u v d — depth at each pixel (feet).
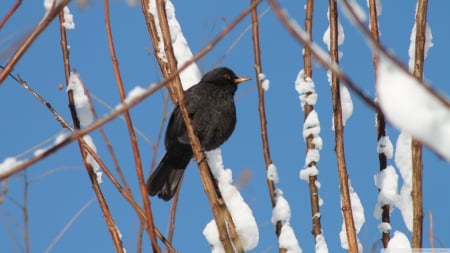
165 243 22.95
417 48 19.74
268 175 26.96
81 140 23.93
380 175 25.00
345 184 23.34
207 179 24.21
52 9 15.58
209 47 12.19
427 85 8.33
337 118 24.31
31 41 15.70
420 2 20.12
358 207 25.93
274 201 26.63
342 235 25.67
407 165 23.24
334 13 25.29
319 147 27.40
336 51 25.08
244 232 24.90
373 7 23.80
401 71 8.33
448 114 8.14
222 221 22.65
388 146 25.34
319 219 26.27
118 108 12.39
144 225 19.42
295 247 25.62
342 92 27.68
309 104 27.86
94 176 23.93
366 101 9.15
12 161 15.26
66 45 26.30
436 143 8.06
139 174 18.66
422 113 8.09
